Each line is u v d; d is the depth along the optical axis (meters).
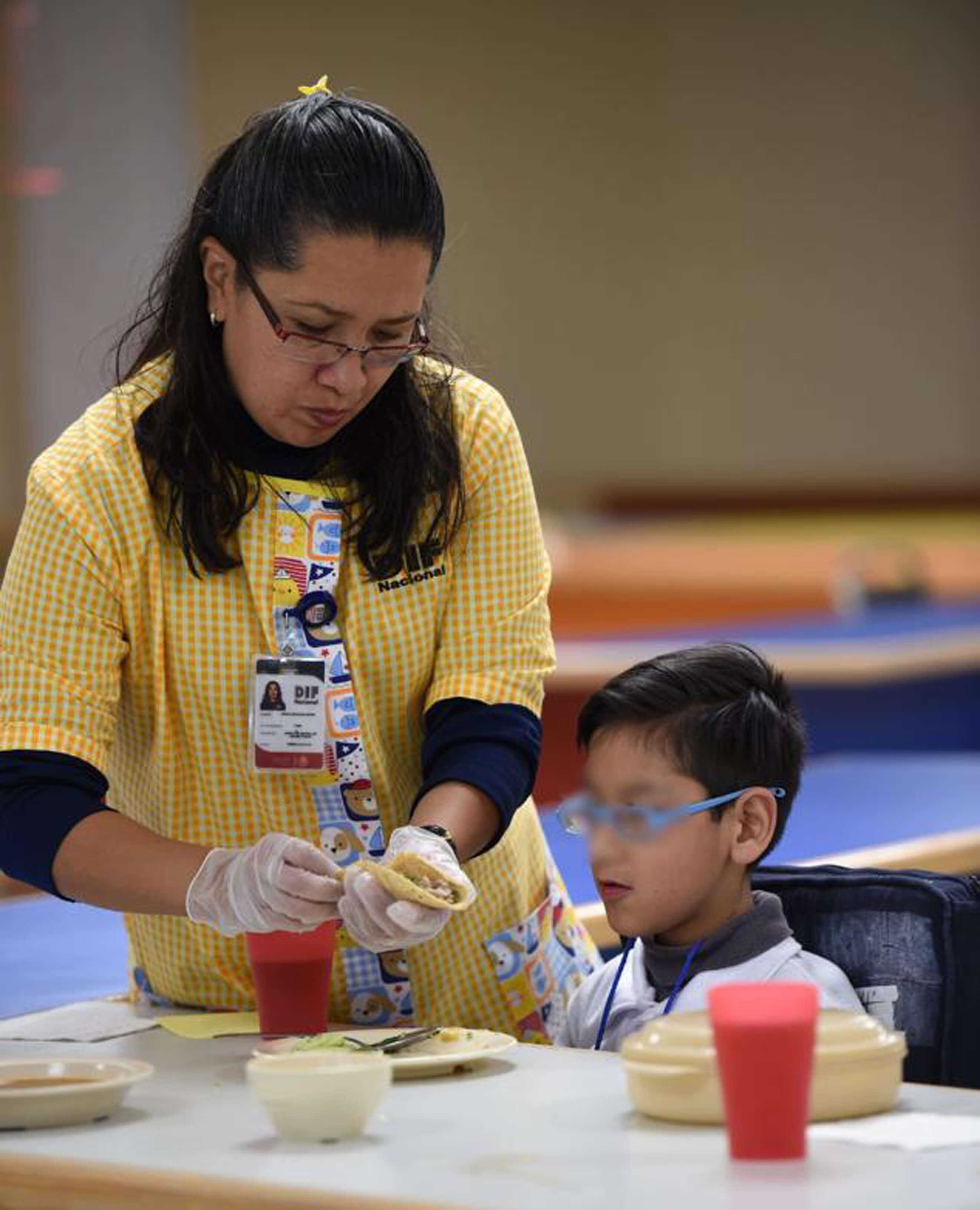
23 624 5.32
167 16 23.19
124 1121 4.42
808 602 20.45
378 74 30.67
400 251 4.99
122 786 5.74
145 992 5.93
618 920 5.56
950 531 27.69
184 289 5.29
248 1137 4.24
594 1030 5.73
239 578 5.42
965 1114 4.28
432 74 31.25
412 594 5.54
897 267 32.06
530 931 5.91
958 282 31.88
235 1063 5.02
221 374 5.31
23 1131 4.36
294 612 5.43
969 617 16.84
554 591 22.42
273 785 5.51
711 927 5.58
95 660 5.32
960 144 31.66
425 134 31.33
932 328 32.00
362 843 5.56
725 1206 3.65
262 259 5.02
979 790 10.13
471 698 5.52
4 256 22.09
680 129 32.41
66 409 22.38
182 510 5.31
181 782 5.57
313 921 4.92
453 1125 4.27
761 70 32.06
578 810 5.61
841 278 32.28
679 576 23.23
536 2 31.77
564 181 32.34
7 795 5.23
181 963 5.76
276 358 5.09
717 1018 3.95
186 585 5.40
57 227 22.34
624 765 5.56
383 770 5.61
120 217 22.64
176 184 22.84
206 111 28.52
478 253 31.98
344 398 5.12
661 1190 3.75
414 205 5.00
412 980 5.76
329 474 5.47
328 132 4.98
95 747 5.30
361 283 4.97
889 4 31.58
